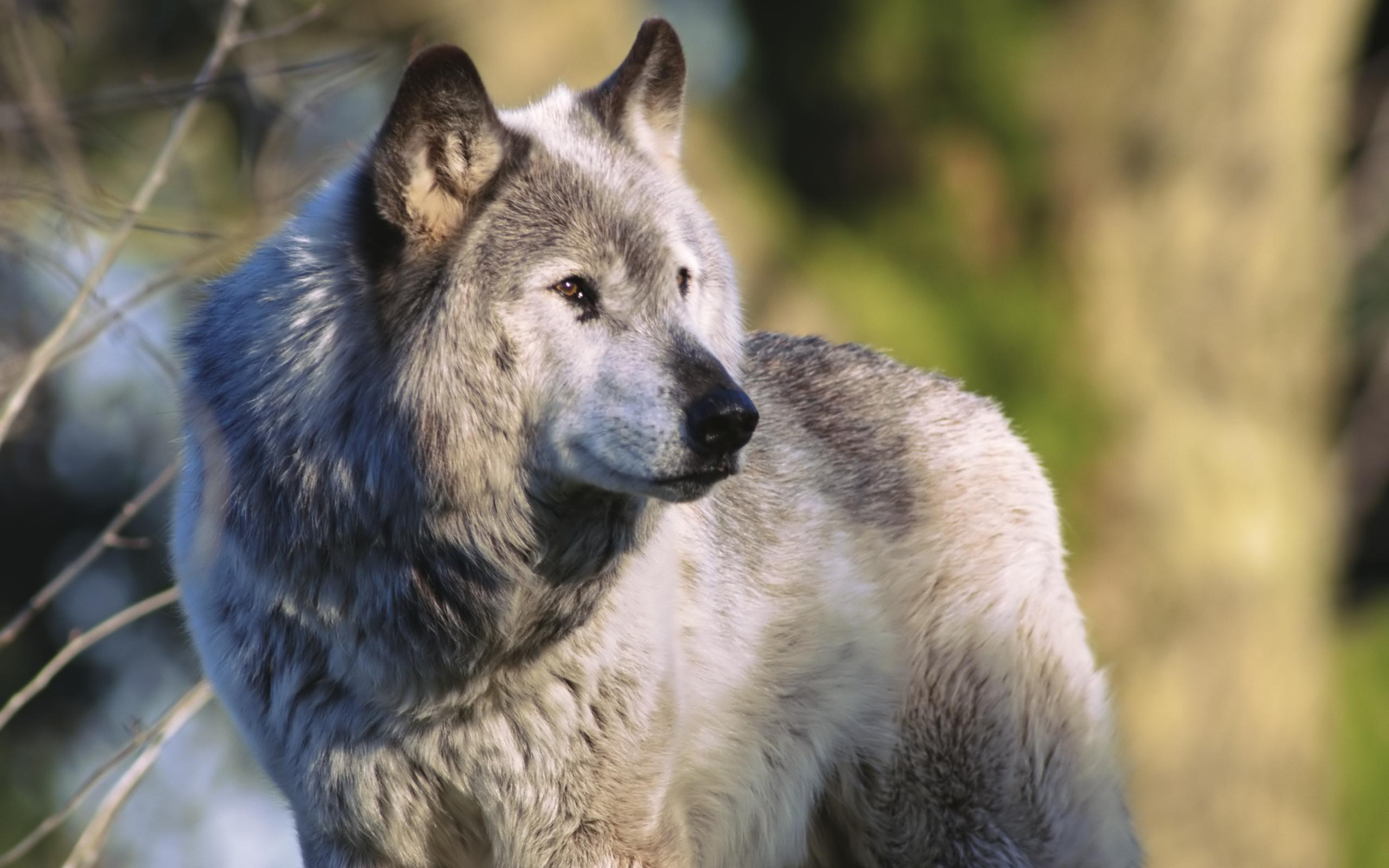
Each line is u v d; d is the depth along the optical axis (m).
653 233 8.80
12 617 25.38
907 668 10.64
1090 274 24.42
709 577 9.62
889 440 11.13
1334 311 31.17
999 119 24.39
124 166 15.99
